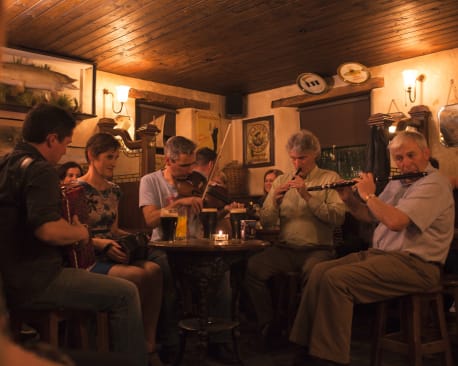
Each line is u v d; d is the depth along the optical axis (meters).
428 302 2.82
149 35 4.97
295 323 2.74
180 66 6.05
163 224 2.76
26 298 1.94
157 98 6.68
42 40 5.12
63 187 2.27
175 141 3.26
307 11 4.37
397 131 5.34
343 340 2.43
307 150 3.49
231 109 7.35
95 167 2.94
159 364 2.66
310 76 6.13
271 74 6.43
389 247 2.67
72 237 1.98
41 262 1.97
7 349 0.32
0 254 1.91
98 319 2.41
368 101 6.25
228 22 4.63
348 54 5.62
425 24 4.71
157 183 3.30
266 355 3.12
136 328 2.14
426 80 5.62
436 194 2.54
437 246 2.54
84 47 5.34
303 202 3.45
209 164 3.81
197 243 2.66
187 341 3.47
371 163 5.51
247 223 3.19
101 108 6.17
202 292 2.65
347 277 2.44
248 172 7.45
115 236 3.00
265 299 3.37
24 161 1.97
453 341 2.79
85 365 0.63
